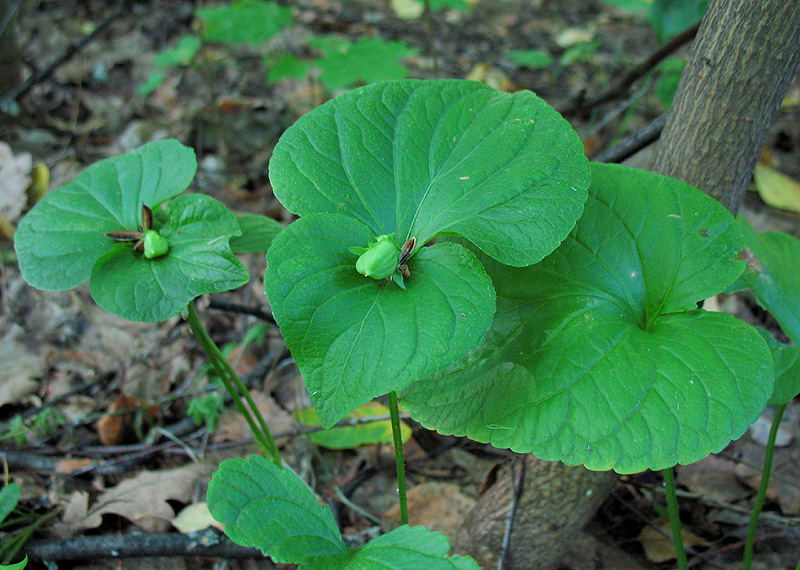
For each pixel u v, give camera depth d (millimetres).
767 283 267
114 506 316
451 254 232
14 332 387
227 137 561
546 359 240
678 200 259
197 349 395
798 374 252
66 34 680
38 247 263
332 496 337
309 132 249
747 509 334
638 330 245
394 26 795
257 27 528
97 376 377
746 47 257
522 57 675
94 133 553
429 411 243
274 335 407
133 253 262
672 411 228
